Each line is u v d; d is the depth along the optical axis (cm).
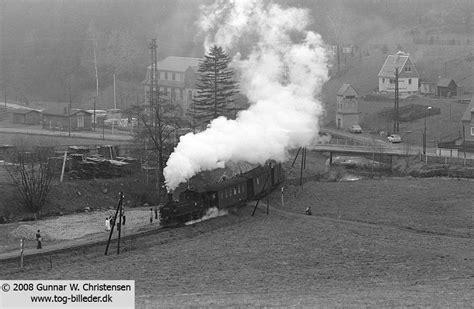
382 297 5238
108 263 6788
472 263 6738
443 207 9494
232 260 6844
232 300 5200
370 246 7412
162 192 10212
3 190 9512
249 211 9281
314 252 7162
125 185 10450
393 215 9031
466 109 14462
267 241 7619
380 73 18175
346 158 13400
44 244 7550
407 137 14812
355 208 9475
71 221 8862
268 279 6175
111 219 8094
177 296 5472
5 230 8319
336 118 16225
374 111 16538
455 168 12094
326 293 5541
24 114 17800
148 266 6638
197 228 8119
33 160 10400
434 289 5609
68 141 14438
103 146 12200
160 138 10562
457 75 18450
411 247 7400
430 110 15838
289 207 9669
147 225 8312
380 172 12769
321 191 10619
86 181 10244
